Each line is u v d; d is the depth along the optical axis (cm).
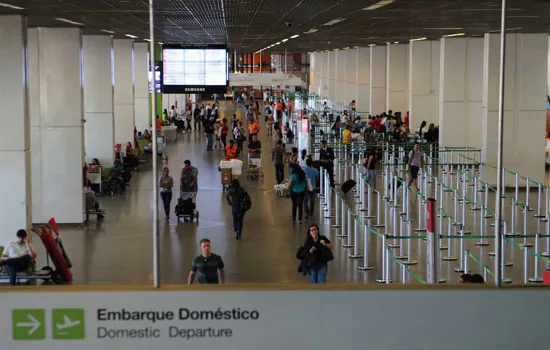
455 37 2795
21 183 1474
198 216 1908
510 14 1688
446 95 2822
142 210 2028
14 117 1464
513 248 1570
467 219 1881
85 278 1348
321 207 2045
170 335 593
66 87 1847
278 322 594
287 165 2881
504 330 597
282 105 4259
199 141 3825
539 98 2369
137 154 2856
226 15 1692
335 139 3494
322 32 2519
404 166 2717
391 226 1802
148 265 1438
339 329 595
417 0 1356
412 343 595
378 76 4331
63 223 1850
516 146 2383
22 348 590
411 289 596
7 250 1263
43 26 1816
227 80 2186
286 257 1501
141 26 2023
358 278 1343
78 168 1850
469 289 598
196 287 601
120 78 2916
